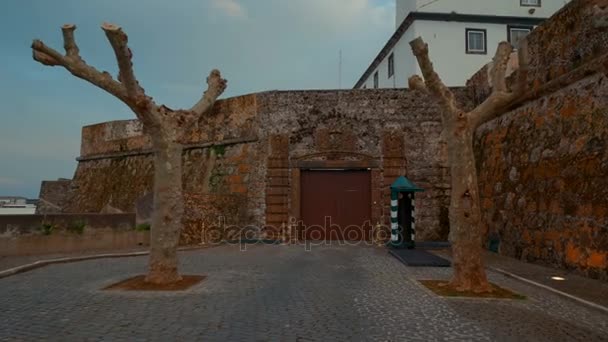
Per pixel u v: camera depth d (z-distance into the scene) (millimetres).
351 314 7289
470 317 7180
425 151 19484
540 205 13031
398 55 31641
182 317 7031
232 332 6258
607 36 10891
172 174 9961
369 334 6242
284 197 19703
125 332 6230
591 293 8828
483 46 29219
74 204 28922
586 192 11008
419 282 10062
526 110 14680
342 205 19797
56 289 9180
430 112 19609
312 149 19781
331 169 19812
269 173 19875
